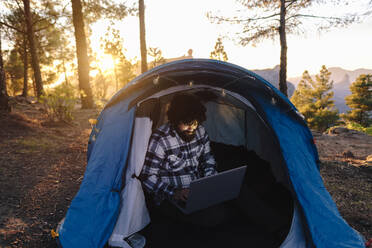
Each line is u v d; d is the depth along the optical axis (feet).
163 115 11.59
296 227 7.39
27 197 10.30
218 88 10.44
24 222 8.60
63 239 6.50
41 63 73.15
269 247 7.57
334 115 116.37
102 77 93.45
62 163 14.51
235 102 11.76
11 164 13.44
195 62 8.46
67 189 11.39
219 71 8.70
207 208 8.03
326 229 7.04
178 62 8.27
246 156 13.43
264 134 12.14
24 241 7.64
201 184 6.76
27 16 47.29
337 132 31.45
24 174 12.43
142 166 7.84
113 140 7.92
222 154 13.87
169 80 8.64
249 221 8.80
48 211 9.45
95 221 6.81
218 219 8.04
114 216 7.00
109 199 7.15
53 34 62.69
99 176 7.57
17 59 82.99
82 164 14.76
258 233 8.20
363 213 10.12
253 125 12.82
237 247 7.57
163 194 7.79
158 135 7.77
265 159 12.66
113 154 7.70
